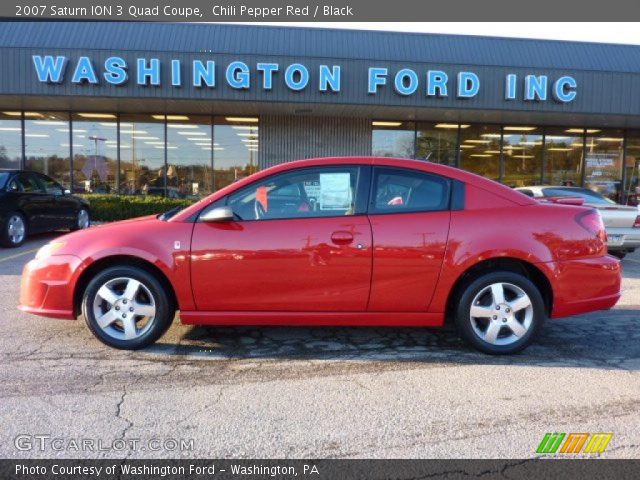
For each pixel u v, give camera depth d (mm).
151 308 4117
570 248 4125
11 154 15445
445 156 16359
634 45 15328
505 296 4180
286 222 4059
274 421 3094
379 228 4039
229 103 13219
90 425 3012
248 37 13805
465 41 14609
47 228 10773
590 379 3760
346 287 4047
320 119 15766
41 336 4539
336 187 4156
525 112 13680
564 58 14789
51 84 12188
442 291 4070
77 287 4129
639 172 17266
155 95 12406
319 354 4250
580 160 16984
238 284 4023
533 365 4031
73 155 15508
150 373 3781
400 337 4723
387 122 16031
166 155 15688
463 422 3104
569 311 4168
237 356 4176
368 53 13977
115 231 4133
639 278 7793
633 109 13617
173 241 4016
